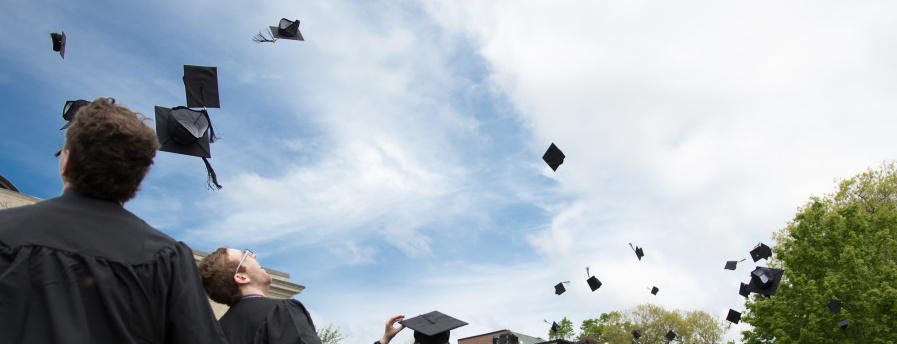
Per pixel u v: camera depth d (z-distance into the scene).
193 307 1.59
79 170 1.56
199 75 4.51
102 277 1.42
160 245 1.61
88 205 1.55
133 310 1.46
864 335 18.80
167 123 3.44
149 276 1.52
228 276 2.94
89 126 1.57
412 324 6.04
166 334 1.56
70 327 1.32
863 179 26.66
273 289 14.55
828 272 19.92
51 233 1.43
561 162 8.88
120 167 1.59
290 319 2.54
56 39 6.03
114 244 1.50
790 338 19.72
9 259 1.34
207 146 3.51
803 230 21.31
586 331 57.31
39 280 1.35
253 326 2.71
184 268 1.63
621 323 48.47
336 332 24.16
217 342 1.64
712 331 44.94
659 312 47.19
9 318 1.29
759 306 20.75
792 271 20.69
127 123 1.62
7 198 11.08
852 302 18.91
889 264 19.11
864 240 20.20
